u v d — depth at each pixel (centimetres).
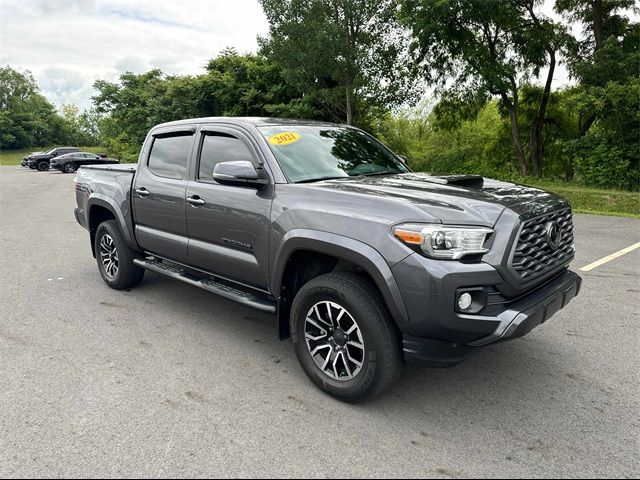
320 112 2195
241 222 349
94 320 438
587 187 1614
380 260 263
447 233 252
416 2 1711
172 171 430
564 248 322
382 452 247
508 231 264
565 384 319
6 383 319
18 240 836
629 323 427
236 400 299
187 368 343
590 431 264
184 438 258
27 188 2091
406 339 268
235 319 443
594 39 1853
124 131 3731
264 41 1866
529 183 1791
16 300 496
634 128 1554
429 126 3100
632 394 305
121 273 511
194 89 2886
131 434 262
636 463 237
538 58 1886
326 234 288
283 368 344
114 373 334
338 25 1658
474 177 344
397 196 288
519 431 265
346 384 291
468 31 1812
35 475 228
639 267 625
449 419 278
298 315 312
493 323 256
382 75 1877
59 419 276
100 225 526
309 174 349
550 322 431
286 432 264
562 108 2184
